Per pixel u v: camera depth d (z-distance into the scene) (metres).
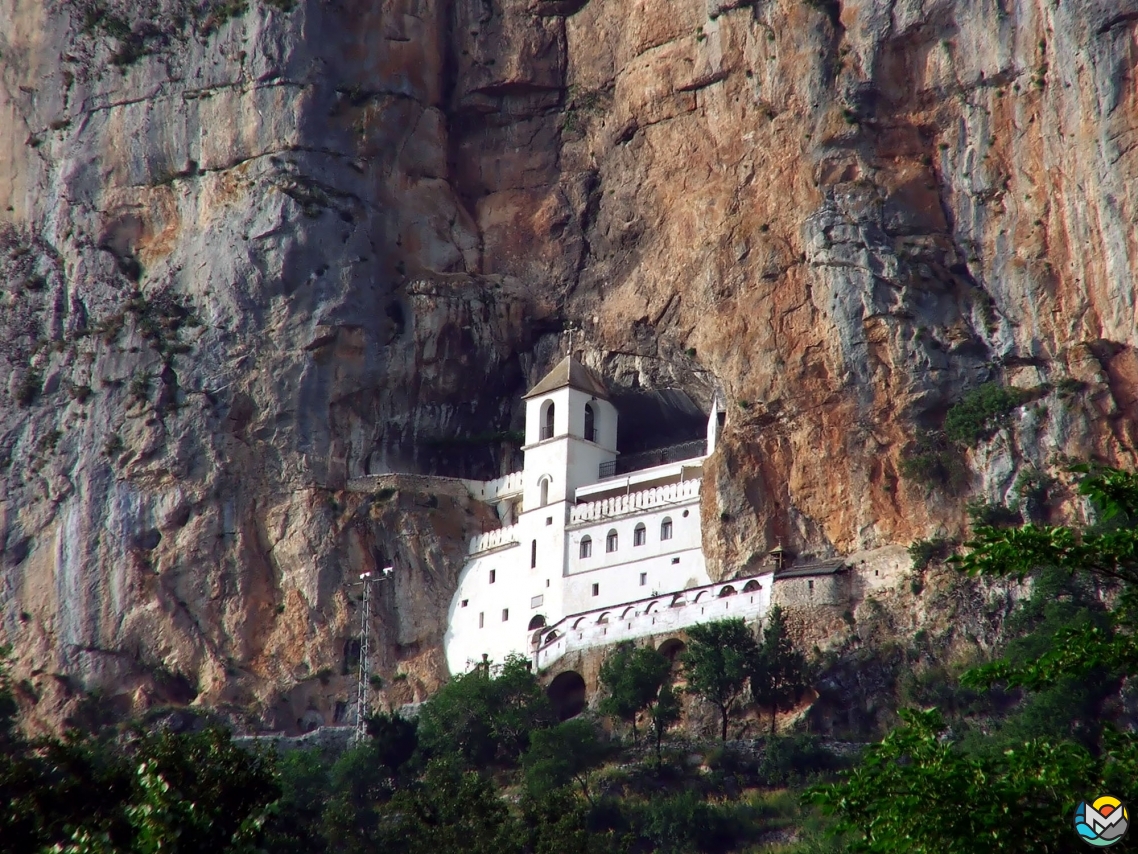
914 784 148.00
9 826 197.38
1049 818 144.50
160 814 192.12
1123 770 146.12
